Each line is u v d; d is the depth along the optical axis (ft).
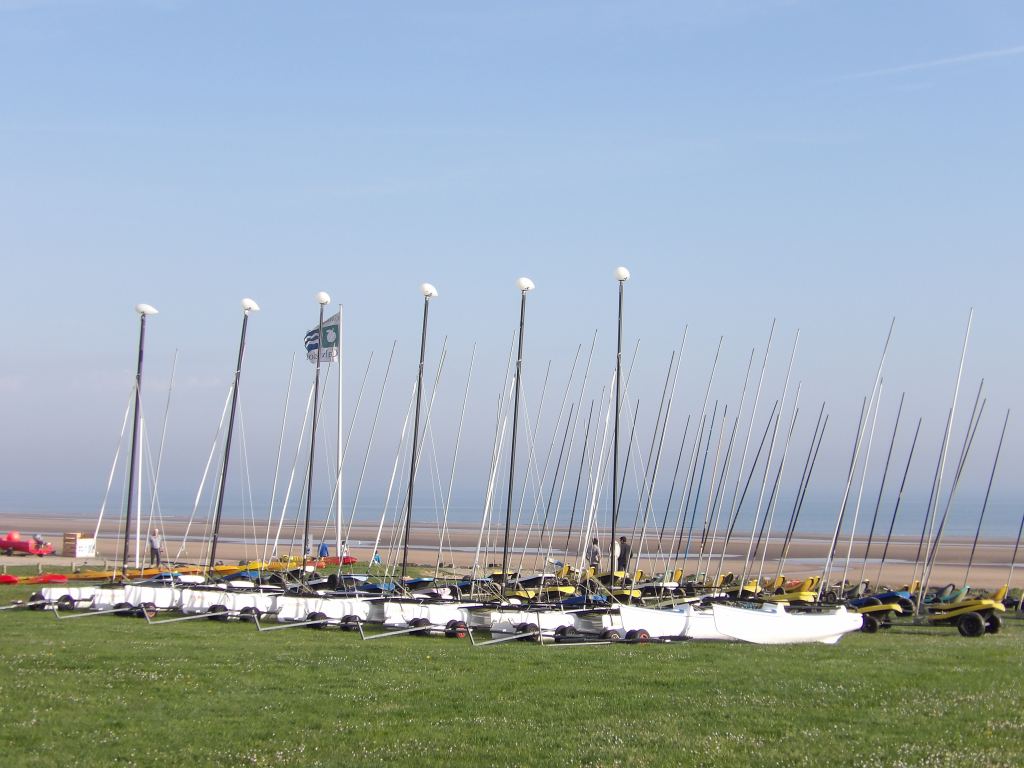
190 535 348.18
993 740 48.21
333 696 58.70
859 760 44.78
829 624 92.07
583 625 90.02
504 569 116.06
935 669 69.36
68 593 104.27
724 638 88.43
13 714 53.42
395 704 56.75
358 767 44.68
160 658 70.33
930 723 51.85
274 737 49.80
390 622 95.20
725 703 56.95
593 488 166.40
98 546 252.42
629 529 419.74
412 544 326.44
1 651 72.43
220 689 60.23
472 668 69.10
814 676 66.03
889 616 110.63
